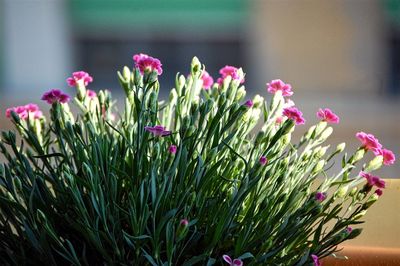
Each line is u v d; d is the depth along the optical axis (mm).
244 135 1462
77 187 1389
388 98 4770
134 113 1456
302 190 1447
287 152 1470
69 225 1423
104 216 1370
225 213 1373
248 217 1405
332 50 4902
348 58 4898
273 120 1465
